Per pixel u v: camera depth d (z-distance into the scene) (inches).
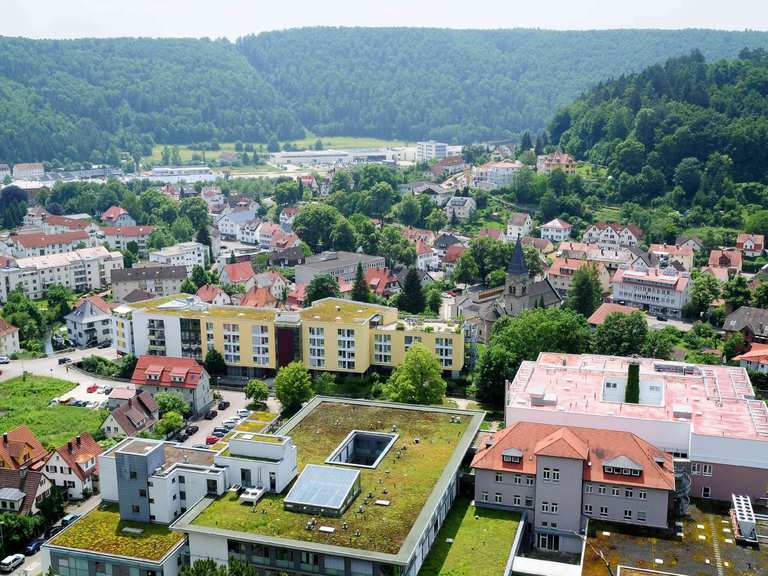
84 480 7623.0
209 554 5900.6
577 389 7810.0
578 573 5866.1
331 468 6560.0
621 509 6382.9
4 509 7081.7
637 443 6584.6
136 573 5885.8
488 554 6067.9
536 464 6550.2
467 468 7332.7
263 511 6141.7
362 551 5575.8
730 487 6643.7
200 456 6850.4
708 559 5871.1
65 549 5994.1
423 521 5969.5
